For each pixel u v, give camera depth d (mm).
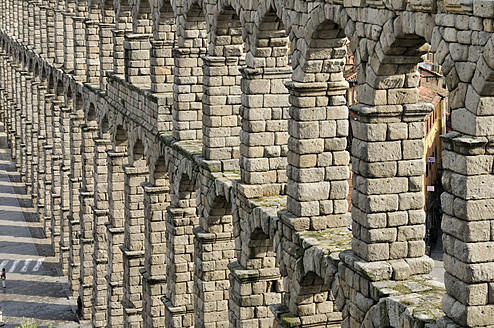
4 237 165625
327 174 65375
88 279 128625
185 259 92375
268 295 75938
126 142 114000
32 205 185625
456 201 47094
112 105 111812
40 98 171875
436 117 117000
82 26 134500
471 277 46688
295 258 65625
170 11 93125
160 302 100938
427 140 112875
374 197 55875
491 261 46906
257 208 71750
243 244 75688
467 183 46375
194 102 89312
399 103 55281
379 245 56281
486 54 44469
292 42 65062
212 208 82312
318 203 65438
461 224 46938
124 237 109812
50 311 132250
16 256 155625
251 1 70938
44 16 166875
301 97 64062
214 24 79500
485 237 46781
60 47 153625
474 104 45812
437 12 48094
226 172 81562
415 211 56500
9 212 181125
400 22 51281
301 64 63688
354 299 57469
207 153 82125
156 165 97312
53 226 155500
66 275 146250
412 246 56719
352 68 113438
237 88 81562
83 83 128875
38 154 173000
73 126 137750
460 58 46375
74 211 138875
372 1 53688
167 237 93812
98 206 122688
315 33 61719
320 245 62625
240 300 75688
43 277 145750
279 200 73438
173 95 90312
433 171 117750
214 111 81312
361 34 55469
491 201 46594
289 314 67562
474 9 44656
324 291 66375
